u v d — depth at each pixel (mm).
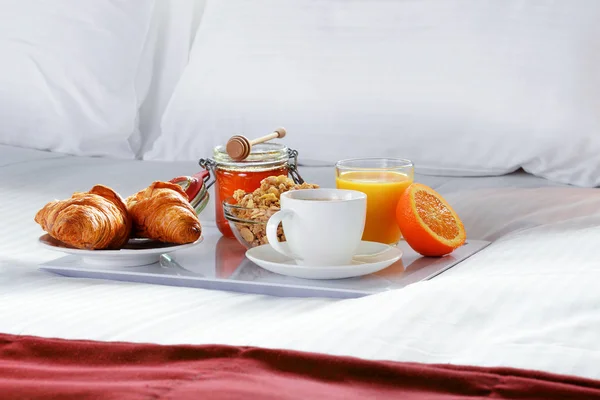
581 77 1920
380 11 2049
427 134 1993
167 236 1421
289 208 1363
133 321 1251
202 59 2154
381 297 1277
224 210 1494
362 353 1171
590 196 1773
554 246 1450
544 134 1923
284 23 2100
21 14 2260
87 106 2246
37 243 1495
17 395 1095
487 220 1705
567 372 1141
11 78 2250
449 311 1237
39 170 2041
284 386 1101
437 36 2002
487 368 1133
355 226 1364
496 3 1989
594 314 1227
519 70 1945
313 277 1358
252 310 1297
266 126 2090
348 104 2029
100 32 2256
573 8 1952
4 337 1209
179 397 1080
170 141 2195
